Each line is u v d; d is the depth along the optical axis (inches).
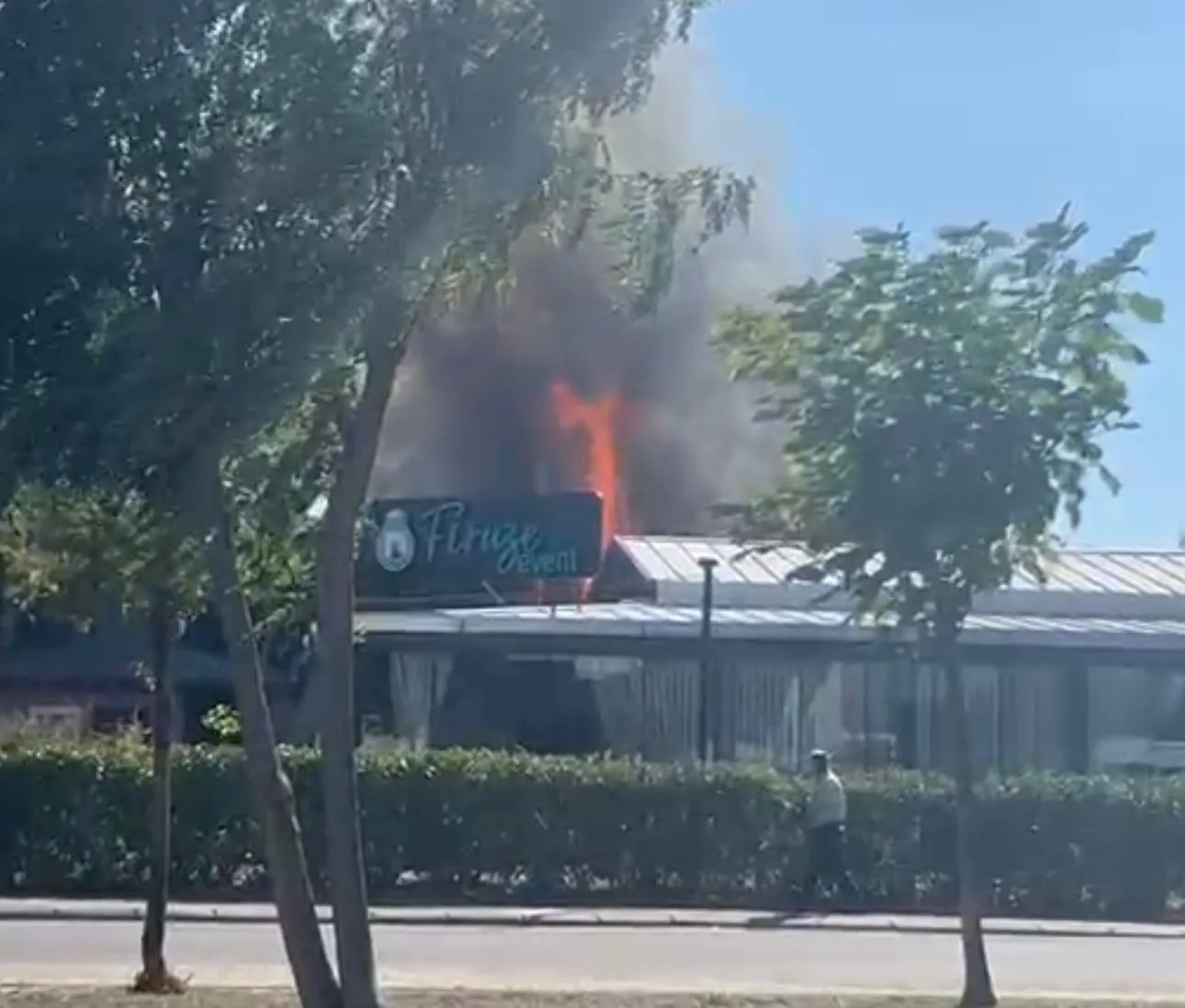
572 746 1428.4
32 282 395.5
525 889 1138.0
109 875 1105.4
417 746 1315.2
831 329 609.3
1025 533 616.1
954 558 618.8
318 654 513.0
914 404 603.2
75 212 398.0
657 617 1441.9
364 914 482.6
